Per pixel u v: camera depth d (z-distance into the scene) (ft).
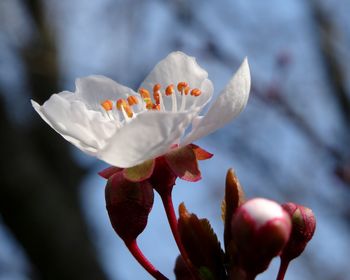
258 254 0.48
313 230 0.51
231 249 0.50
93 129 0.50
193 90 0.53
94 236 0.98
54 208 0.89
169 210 0.51
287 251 0.51
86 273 0.86
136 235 0.51
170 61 0.54
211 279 0.50
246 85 0.49
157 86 0.53
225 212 0.50
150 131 0.49
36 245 0.87
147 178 0.50
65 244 0.87
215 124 0.50
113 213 0.51
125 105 0.53
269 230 0.48
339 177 0.83
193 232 0.50
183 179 0.50
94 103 0.54
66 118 0.50
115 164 0.50
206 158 0.51
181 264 0.52
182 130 0.49
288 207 0.51
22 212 0.87
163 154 0.50
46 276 0.87
